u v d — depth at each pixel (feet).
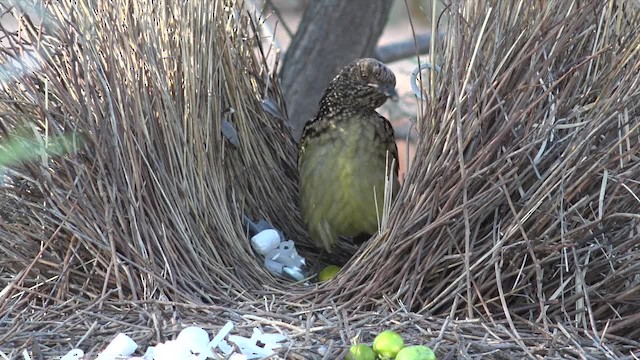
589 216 16.70
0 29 17.57
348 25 23.03
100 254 16.99
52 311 16.42
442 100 16.90
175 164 17.98
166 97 17.80
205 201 18.56
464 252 16.79
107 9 17.60
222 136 19.60
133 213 17.06
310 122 20.06
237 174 20.33
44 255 17.19
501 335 15.80
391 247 16.97
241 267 18.61
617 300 16.21
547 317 16.39
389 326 15.96
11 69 17.15
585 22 17.28
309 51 23.31
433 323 15.99
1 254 17.28
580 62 16.72
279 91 21.54
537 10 17.13
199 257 17.83
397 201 17.34
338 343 15.42
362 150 19.47
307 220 20.34
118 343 14.99
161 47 18.07
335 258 20.98
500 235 16.55
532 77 16.67
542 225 16.47
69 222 16.94
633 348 15.80
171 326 15.89
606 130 16.60
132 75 17.43
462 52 16.74
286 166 21.66
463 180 16.22
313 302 17.06
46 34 17.47
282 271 19.24
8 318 16.49
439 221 16.39
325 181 19.69
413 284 16.67
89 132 17.06
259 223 20.16
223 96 19.92
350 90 19.17
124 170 17.11
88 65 17.17
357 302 16.87
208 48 18.71
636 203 16.53
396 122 28.84
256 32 20.89
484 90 16.53
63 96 17.04
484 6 16.90
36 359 15.02
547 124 16.39
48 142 16.98
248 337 15.67
